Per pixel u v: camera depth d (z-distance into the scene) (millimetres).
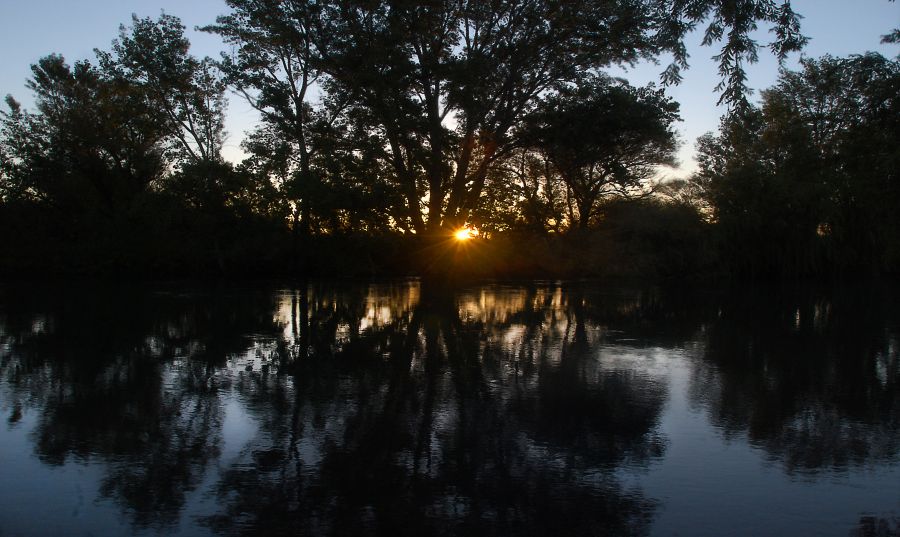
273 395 9156
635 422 7961
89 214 37188
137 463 6488
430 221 37906
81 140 38125
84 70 39344
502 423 7891
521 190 42531
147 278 34219
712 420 8086
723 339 14820
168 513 5363
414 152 34969
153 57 38094
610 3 31312
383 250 37781
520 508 5504
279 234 35719
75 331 14945
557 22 32719
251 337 14273
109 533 5000
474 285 32406
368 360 11742
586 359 12062
